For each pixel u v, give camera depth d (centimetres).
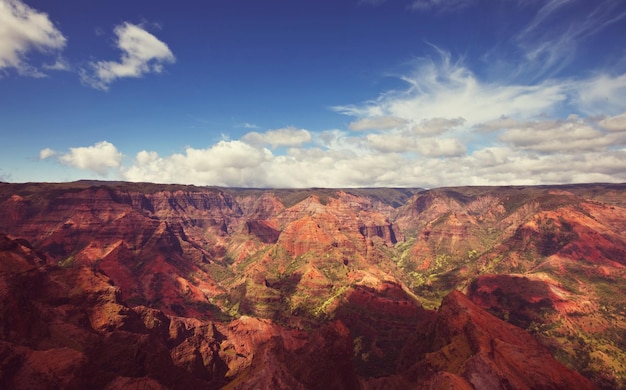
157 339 10862
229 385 7838
